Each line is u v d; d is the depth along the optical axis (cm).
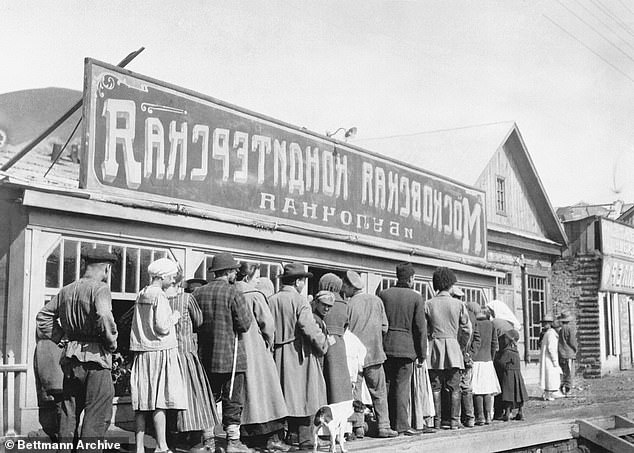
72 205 654
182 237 759
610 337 1744
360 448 722
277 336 698
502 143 1506
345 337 777
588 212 1870
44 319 567
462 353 902
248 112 875
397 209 1142
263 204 887
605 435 1083
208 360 629
